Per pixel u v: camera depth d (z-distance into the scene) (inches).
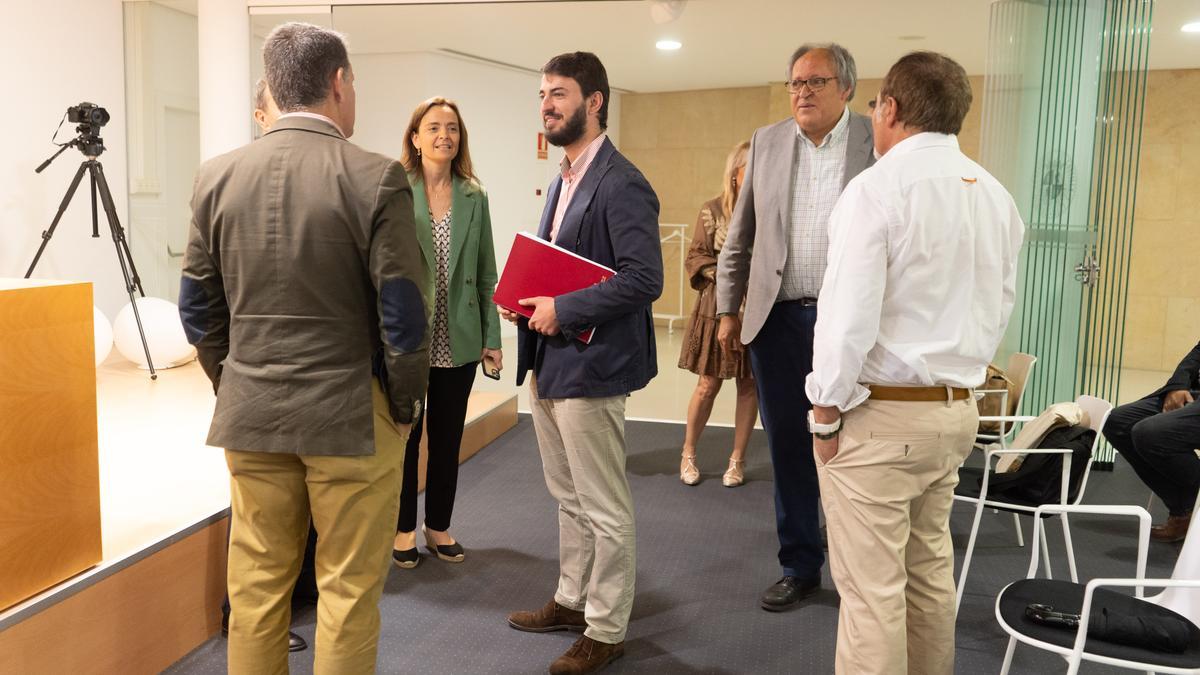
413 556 120.2
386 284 66.4
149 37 219.1
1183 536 134.8
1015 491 108.9
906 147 69.7
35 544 77.9
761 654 98.3
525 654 97.0
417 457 119.6
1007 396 138.6
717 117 369.7
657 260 87.1
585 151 90.4
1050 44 178.5
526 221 350.3
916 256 67.7
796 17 237.0
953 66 69.9
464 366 118.4
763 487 161.2
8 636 74.5
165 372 190.2
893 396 70.3
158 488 112.0
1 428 73.8
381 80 304.3
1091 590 65.2
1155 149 298.8
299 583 105.6
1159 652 66.5
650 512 146.5
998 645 101.1
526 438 191.5
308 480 69.5
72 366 80.8
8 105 188.9
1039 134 181.2
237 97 197.6
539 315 85.7
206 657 95.7
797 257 104.4
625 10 231.8
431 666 94.1
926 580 75.5
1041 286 182.4
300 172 66.0
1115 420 139.9
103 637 84.8
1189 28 235.0
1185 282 299.4
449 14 238.8
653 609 109.4
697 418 162.1
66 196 177.2
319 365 66.9
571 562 101.3
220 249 68.4
